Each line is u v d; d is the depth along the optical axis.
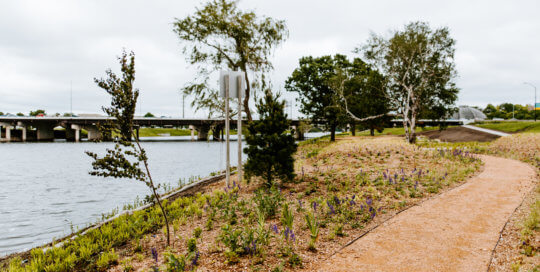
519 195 8.04
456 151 16.73
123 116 5.15
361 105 35.72
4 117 101.19
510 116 123.44
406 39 31.36
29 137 125.75
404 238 5.30
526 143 22.25
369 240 5.26
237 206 8.03
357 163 14.96
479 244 4.94
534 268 3.90
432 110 32.72
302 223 6.23
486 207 7.01
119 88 5.11
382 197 8.20
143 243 5.94
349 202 7.22
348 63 39.72
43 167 34.00
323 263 4.43
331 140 38.72
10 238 9.62
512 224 5.77
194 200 9.66
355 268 4.23
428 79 31.67
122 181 22.66
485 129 52.91
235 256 4.63
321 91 37.50
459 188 9.12
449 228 5.72
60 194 17.64
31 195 17.50
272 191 8.88
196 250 4.96
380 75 34.44
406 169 12.75
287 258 4.62
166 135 191.75
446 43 30.92
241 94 12.56
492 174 11.49
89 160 42.66
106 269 4.81
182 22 21.22
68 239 6.69
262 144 10.27
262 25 22.19
